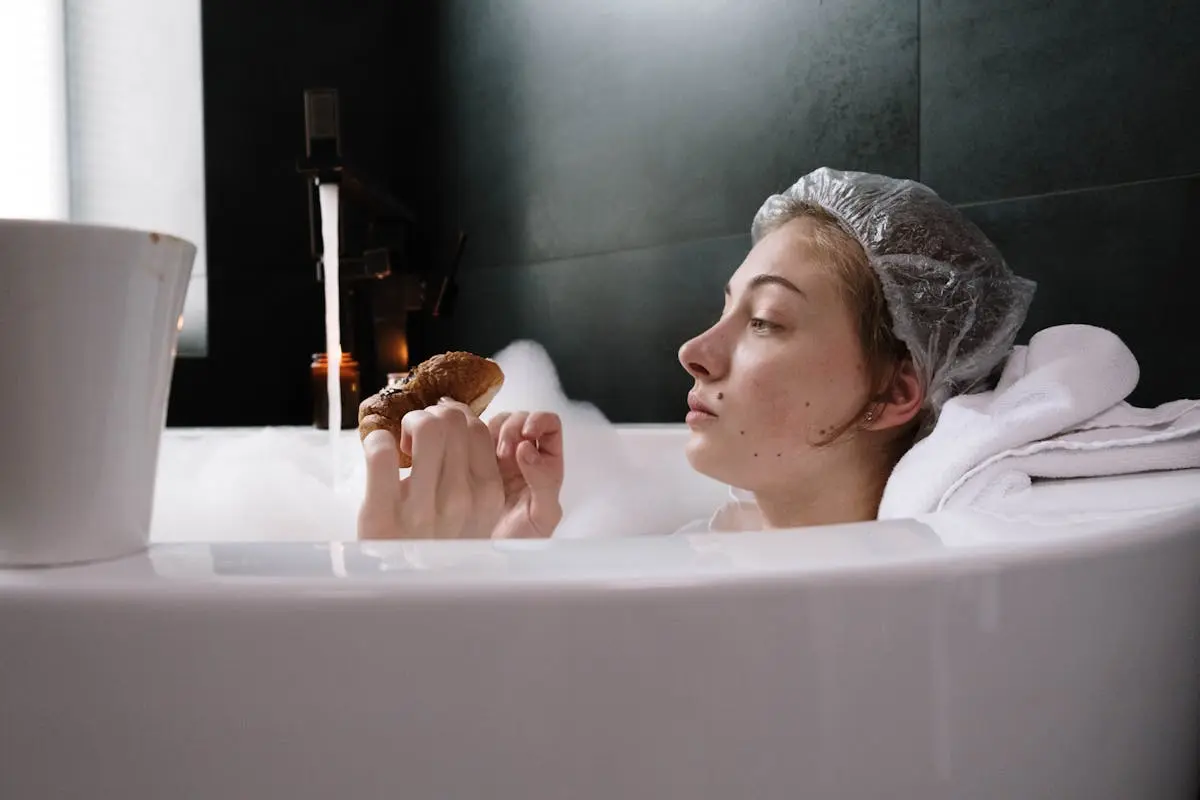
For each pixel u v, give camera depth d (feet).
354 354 6.44
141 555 1.02
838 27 4.36
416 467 1.91
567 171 5.88
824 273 2.41
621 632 0.92
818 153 4.47
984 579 1.03
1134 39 3.36
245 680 0.91
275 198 7.02
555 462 2.50
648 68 5.34
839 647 0.97
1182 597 1.34
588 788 0.93
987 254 2.55
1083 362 2.10
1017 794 1.09
